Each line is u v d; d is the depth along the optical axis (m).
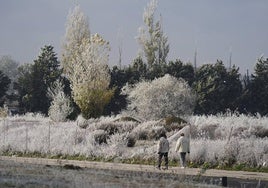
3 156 32.00
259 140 28.31
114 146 30.56
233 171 23.83
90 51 61.28
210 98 75.25
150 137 34.66
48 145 33.31
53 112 55.81
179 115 51.50
